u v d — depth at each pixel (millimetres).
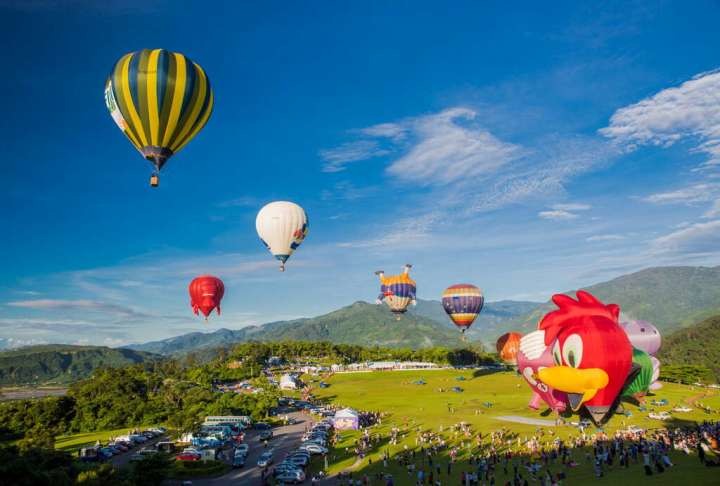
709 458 43875
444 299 101875
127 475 39625
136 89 45781
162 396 105188
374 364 189875
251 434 78625
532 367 62812
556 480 40469
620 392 51000
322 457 60656
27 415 89062
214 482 50844
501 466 50219
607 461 47031
